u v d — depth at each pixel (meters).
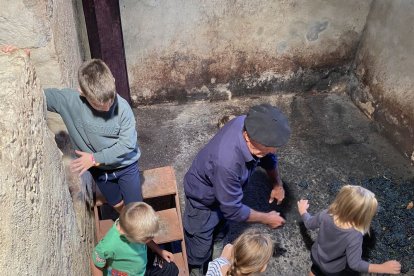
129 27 4.52
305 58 5.25
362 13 4.97
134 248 2.42
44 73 2.49
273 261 3.67
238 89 5.35
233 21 4.76
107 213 3.68
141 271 2.58
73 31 3.35
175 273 2.95
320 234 2.90
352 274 3.13
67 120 2.49
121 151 2.49
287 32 4.98
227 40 4.90
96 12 4.06
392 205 4.09
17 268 1.18
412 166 4.54
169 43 4.77
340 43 5.20
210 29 4.77
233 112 5.25
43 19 2.28
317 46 5.17
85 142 2.56
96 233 3.18
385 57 4.73
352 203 2.59
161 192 3.20
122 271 2.52
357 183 4.34
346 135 4.95
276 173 3.12
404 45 4.41
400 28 4.45
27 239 1.32
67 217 2.05
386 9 4.64
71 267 2.01
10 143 1.29
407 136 4.55
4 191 1.17
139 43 4.68
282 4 4.74
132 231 2.21
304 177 4.41
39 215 1.50
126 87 4.86
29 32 2.29
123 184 2.83
